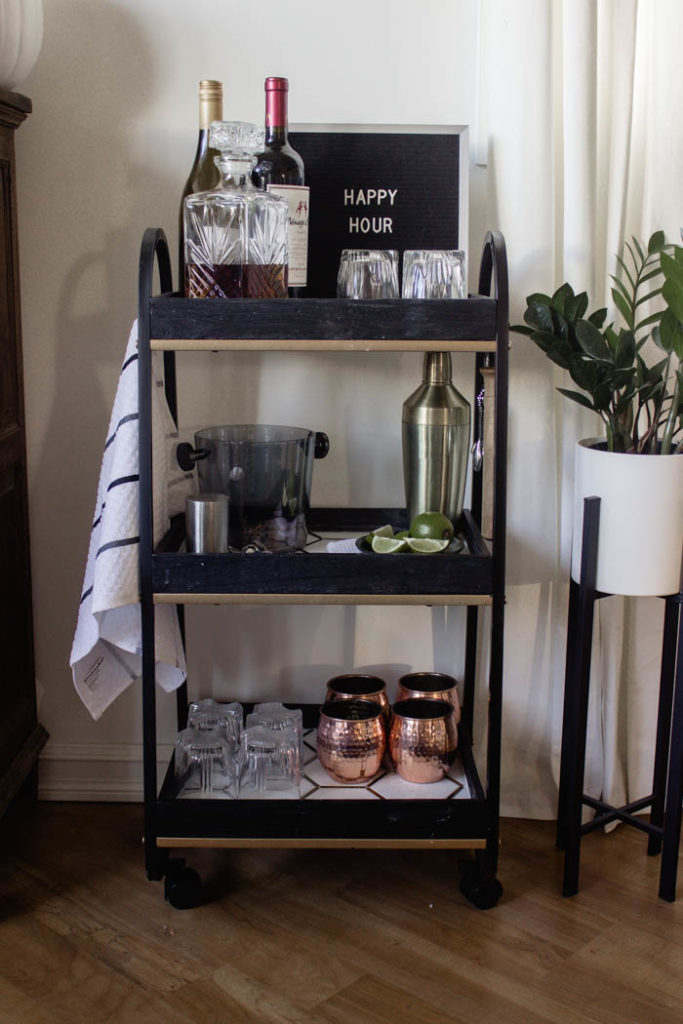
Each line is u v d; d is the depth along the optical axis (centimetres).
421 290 165
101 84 187
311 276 183
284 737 177
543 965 163
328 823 171
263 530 174
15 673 194
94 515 188
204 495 168
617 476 168
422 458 178
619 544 170
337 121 188
